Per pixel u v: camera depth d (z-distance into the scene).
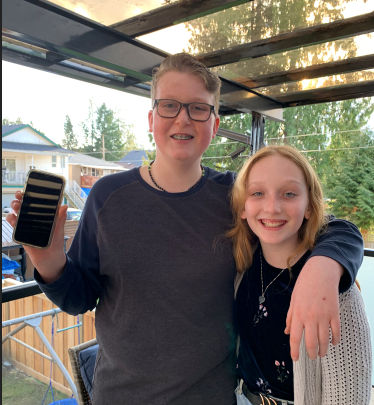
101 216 1.05
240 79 2.48
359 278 2.64
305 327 0.70
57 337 2.77
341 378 0.84
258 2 1.45
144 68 1.64
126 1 1.38
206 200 1.12
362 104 6.46
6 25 1.18
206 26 1.65
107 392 1.05
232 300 1.12
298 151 1.03
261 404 1.02
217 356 1.06
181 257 1.03
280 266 1.03
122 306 1.04
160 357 1.01
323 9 1.53
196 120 1.03
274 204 0.94
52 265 0.94
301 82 2.50
